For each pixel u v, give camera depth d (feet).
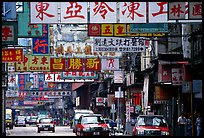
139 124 101.30
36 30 104.53
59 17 86.07
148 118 102.06
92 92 300.81
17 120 313.73
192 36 111.86
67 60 153.48
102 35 95.86
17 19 100.73
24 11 102.89
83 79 184.75
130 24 96.07
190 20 82.69
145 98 170.60
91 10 86.58
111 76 221.66
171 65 130.21
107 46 124.88
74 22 86.28
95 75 184.65
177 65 129.80
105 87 257.34
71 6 86.22
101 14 86.63
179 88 141.79
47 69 154.20
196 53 110.32
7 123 240.53
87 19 86.38
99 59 153.28
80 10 86.28
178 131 127.65
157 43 153.48
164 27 96.22
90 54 145.38
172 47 142.10
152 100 165.37
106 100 251.19
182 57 130.31
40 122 193.88
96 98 257.75
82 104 326.24
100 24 95.20
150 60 156.15
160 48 153.48
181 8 83.20
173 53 132.77
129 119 176.86
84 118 129.18
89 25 95.50
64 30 142.61
